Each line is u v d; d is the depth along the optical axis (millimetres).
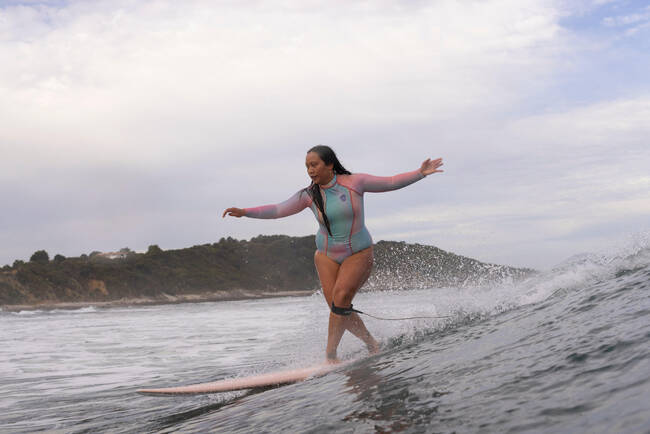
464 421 1526
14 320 23203
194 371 4961
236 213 4531
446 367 2314
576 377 1661
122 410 3336
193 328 11867
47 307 77688
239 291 98125
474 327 3439
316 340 6121
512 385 1761
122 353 7160
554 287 4164
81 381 4902
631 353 1734
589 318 2508
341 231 4281
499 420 1457
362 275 4246
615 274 3812
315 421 1897
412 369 2496
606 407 1340
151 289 94000
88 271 93688
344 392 2338
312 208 4477
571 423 1303
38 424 3133
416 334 4164
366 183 4324
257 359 5301
